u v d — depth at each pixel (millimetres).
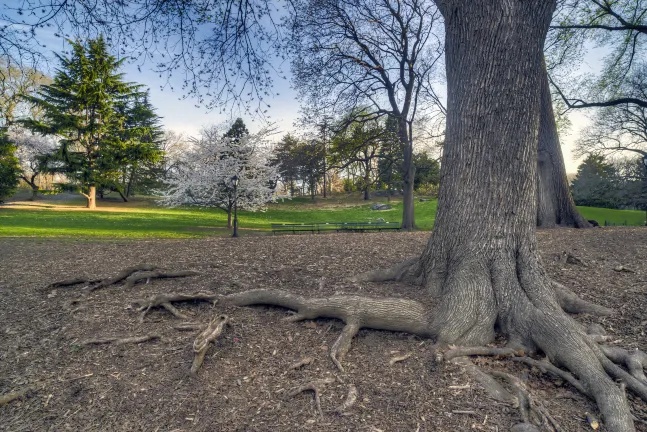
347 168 19047
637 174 29812
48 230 15391
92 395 3127
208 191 23422
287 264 6141
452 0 4285
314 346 3777
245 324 4188
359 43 16750
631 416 2654
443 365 3307
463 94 4223
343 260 6367
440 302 4000
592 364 3123
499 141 4078
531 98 4086
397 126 19578
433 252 4527
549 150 11602
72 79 29141
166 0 4812
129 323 4250
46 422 2854
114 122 32250
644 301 4395
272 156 24391
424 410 2807
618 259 6191
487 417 2715
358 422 2723
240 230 21547
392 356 3531
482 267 4059
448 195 4402
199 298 4703
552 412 2787
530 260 4117
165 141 44219
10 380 3305
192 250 8109
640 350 3520
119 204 38219
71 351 3727
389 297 4328
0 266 6832
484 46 4031
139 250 8445
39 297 5062
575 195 35344
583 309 4289
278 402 3002
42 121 29688
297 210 40344
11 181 30078
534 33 4000
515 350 3514
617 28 12844
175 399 3074
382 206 38500
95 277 5789
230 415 2877
